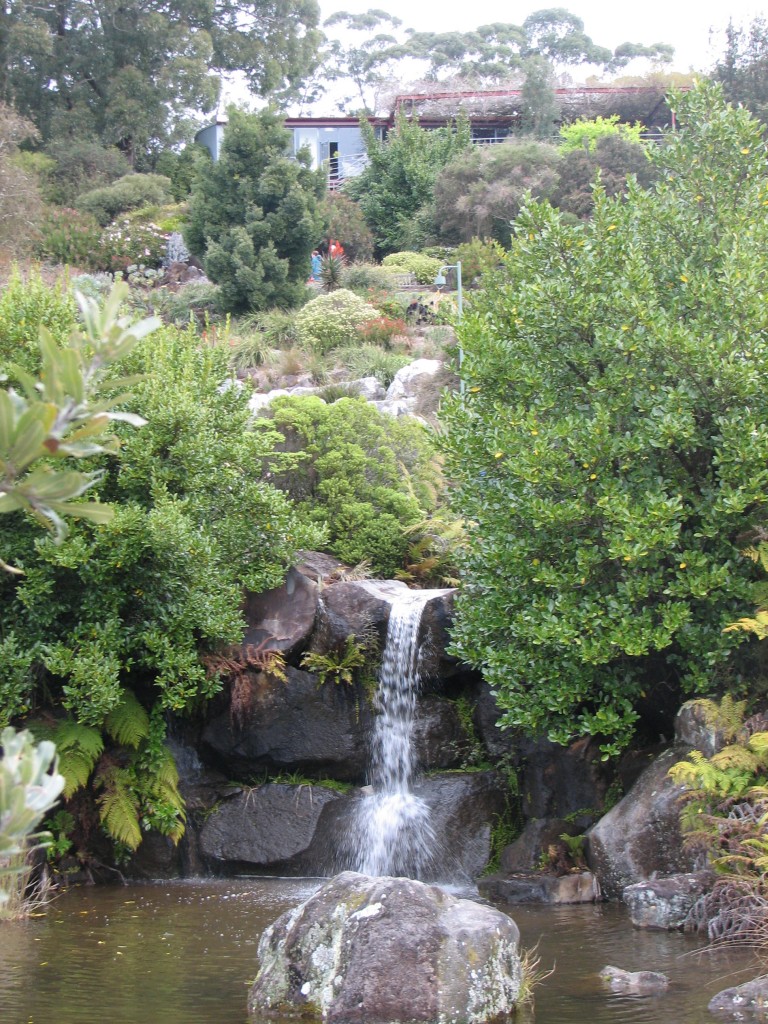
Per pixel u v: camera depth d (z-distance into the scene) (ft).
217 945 25.76
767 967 22.26
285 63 188.85
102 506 7.58
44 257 104.53
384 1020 19.17
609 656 31.12
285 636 38.96
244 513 39.32
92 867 35.58
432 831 35.78
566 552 32.76
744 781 27.66
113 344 7.38
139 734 35.58
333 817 36.94
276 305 92.32
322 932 20.59
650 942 25.02
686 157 36.17
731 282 31.65
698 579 30.42
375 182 130.72
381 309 86.84
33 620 34.68
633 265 32.42
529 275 34.81
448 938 20.01
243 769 38.78
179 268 105.29
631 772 33.68
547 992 21.08
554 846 32.63
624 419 32.78
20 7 156.25
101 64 158.92
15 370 7.03
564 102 157.07
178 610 35.60
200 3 173.27
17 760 6.53
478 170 119.24
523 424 32.14
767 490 30.76
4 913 28.63
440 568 46.21
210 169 97.04
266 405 54.24
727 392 31.09
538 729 34.19
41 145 152.97
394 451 52.60
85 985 22.11
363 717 39.01
